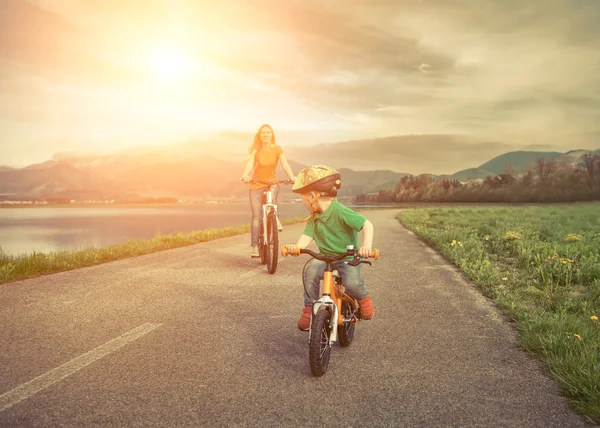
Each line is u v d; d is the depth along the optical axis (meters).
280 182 8.06
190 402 3.02
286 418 2.81
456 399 3.10
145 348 4.07
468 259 9.29
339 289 3.83
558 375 3.45
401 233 16.34
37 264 8.12
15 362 3.71
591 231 15.46
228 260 9.45
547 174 144.12
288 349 4.09
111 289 6.52
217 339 4.34
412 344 4.27
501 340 4.39
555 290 6.55
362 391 3.22
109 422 2.74
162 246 11.67
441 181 178.12
